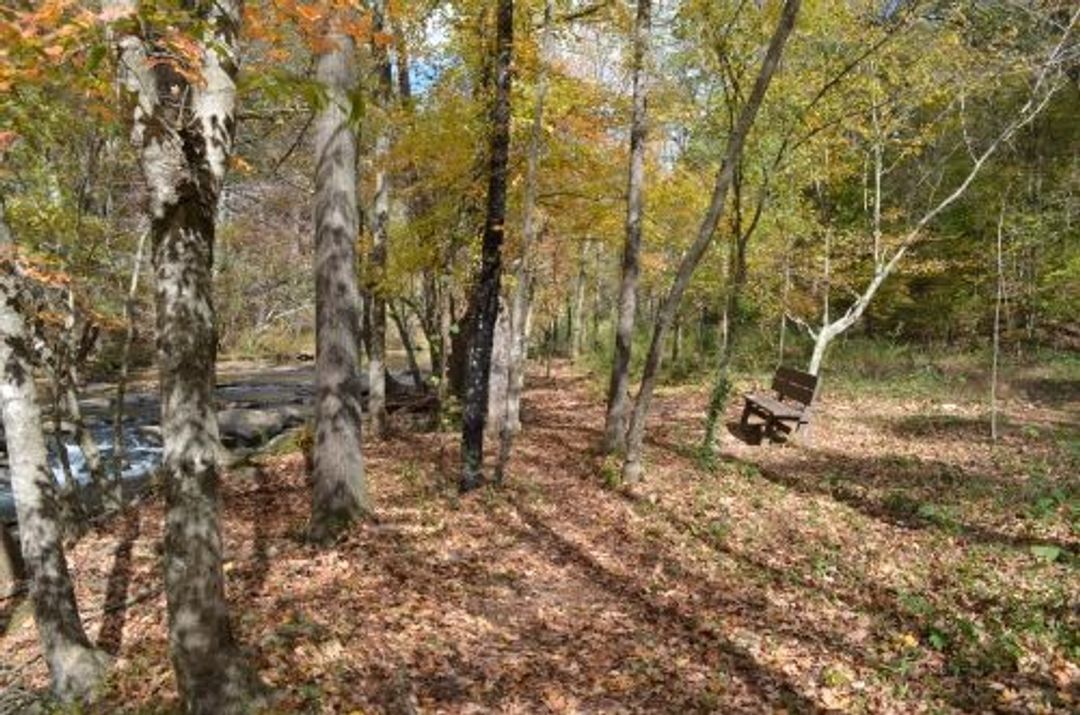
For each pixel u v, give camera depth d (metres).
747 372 22.23
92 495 12.55
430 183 11.64
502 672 5.42
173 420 4.21
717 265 19.72
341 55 8.02
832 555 7.32
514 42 10.15
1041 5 12.43
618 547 7.85
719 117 13.05
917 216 20.64
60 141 8.81
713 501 9.09
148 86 3.81
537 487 10.09
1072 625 5.50
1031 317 20.78
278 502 10.29
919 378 19.00
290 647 5.54
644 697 5.10
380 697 5.04
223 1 3.84
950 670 5.13
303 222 29.28
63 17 2.90
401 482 10.53
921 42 12.62
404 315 20.89
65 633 5.70
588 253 26.16
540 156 11.52
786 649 5.60
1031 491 8.95
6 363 5.70
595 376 24.23
